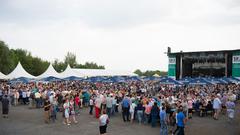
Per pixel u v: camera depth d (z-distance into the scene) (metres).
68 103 17.14
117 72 59.31
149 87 34.66
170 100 19.36
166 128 13.69
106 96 20.45
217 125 17.23
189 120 19.14
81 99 24.47
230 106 18.62
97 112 19.39
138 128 15.99
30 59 83.38
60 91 24.81
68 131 14.80
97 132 14.63
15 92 26.36
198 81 29.92
